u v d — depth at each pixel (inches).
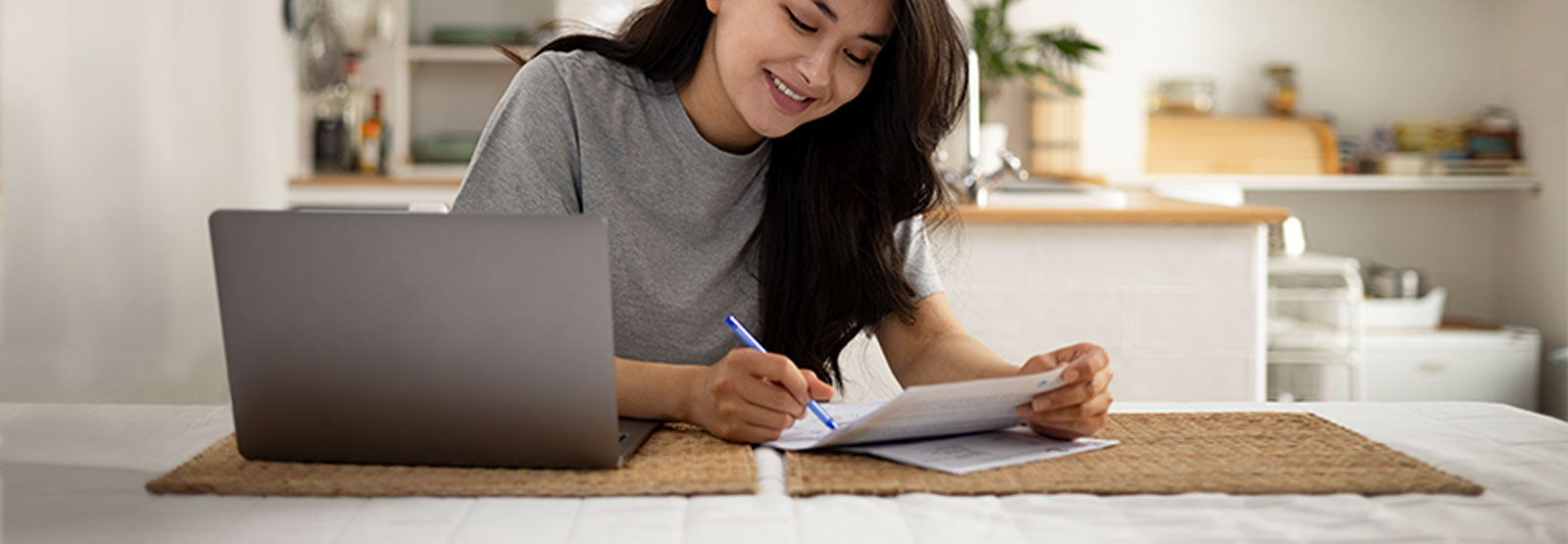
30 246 87.1
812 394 40.0
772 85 45.8
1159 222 97.6
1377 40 173.2
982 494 33.6
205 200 117.8
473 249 33.4
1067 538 29.7
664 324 51.5
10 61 85.0
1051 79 143.6
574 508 32.0
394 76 161.8
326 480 33.9
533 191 46.7
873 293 52.1
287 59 143.6
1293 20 172.7
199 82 116.4
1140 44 165.6
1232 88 173.3
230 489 33.1
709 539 29.4
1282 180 162.9
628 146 49.6
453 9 172.1
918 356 51.3
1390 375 152.9
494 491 33.0
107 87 98.2
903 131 50.4
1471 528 30.7
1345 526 30.7
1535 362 153.0
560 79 48.4
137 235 103.3
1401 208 176.7
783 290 52.7
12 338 85.0
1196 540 29.6
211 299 119.4
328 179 139.5
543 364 34.1
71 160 92.9
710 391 40.3
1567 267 158.2
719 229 52.2
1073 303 99.0
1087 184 141.9
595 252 33.0
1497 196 174.7
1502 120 166.1
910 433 38.5
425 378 34.6
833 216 51.3
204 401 116.5
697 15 48.6
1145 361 99.0
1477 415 45.2
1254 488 33.8
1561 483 35.0
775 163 52.0
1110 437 40.4
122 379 99.7
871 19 44.4
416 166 160.2
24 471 35.0
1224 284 98.7
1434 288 177.3
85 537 29.2
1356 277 137.1
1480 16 172.6
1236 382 99.1
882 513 31.7
